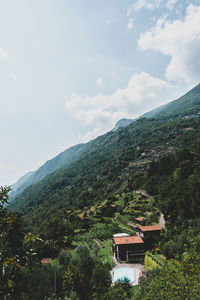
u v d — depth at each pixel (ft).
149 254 127.65
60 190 597.52
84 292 95.96
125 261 142.61
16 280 23.63
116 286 81.71
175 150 432.66
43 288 94.22
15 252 24.61
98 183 497.46
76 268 105.19
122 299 71.05
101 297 77.20
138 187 323.98
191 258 48.19
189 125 589.73
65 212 376.89
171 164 286.46
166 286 40.27
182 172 223.71
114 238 160.76
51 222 207.82
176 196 175.52
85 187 523.70
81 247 145.89
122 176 453.58
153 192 268.82
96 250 154.40
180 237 107.14
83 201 403.34
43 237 201.98
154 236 156.46
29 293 87.86
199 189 155.43
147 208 231.09
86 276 103.50
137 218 219.82
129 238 158.20
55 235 199.82
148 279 58.54
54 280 108.17
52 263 130.52
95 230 237.25
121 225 236.63
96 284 96.43
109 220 264.52
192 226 119.14
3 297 21.77
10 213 25.89
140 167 449.48
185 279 40.22
